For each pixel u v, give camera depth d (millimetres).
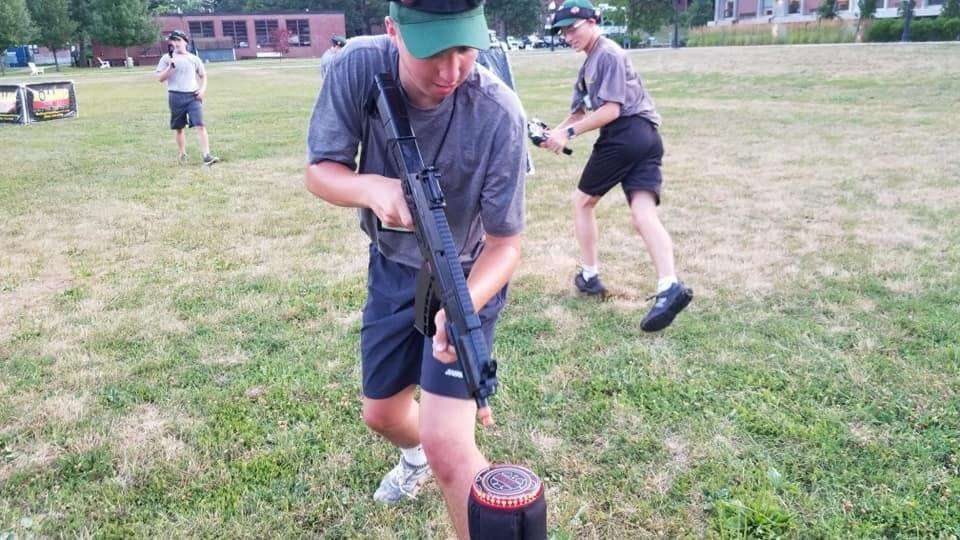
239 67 51219
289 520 2902
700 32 47094
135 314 4961
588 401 3717
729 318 4684
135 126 15852
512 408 3660
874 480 3014
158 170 10250
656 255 4422
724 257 5840
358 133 2227
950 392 3648
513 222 2258
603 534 2795
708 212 7223
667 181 8656
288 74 38812
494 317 2387
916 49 26984
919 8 41125
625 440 3363
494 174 2193
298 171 10078
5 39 54875
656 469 3154
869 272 5414
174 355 4336
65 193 8734
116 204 8117
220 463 3258
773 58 27578
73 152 12031
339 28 79812
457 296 1771
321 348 4387
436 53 1806
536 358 4176
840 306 4797
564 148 4613
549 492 3031
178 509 2986
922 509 2824
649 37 51875
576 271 5641
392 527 2871
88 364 4250
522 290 5262
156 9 76188
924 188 7945
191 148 12320
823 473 3068
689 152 10594
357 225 7141
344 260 6062
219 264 6000
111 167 10531
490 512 1363
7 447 3400
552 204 7797
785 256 5844
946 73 20188
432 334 2078
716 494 2971
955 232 6324
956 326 4402
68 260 6152
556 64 34594
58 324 4805
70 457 3316
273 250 6363
